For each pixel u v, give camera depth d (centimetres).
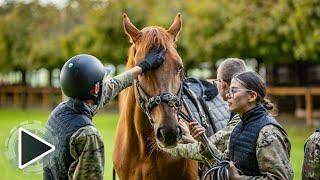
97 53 2398
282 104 2262
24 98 3030
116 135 464
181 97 405
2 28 3123
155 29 407
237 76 350
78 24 2917
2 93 3256
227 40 1752
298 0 1493
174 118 382
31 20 3128
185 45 1955
